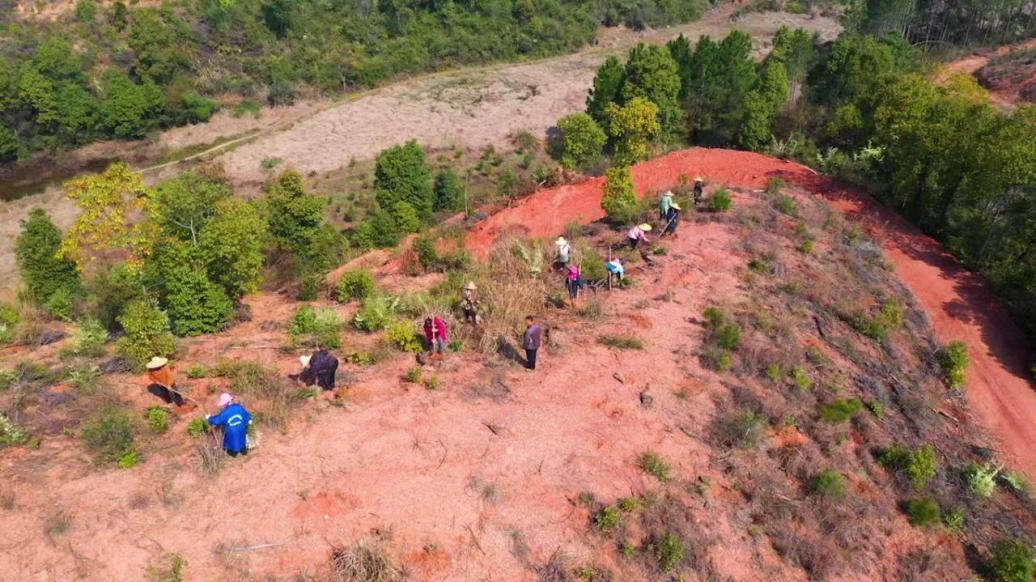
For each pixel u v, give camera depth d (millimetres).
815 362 20859
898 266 29594
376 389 16641
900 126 33125
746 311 22062
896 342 23938
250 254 22234
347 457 14266
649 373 18656
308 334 19953
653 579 13438
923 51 72312
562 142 66625
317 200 37094
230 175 60031
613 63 61250
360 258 32969
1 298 30516
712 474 15984
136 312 17516
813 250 27625
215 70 73312
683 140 57438
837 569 14820
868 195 35531
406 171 46906
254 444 14039
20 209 53312
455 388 16984
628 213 28812
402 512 13328
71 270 29000
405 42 83938
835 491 16156
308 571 11898
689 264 24688
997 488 19156
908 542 16344
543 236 29828
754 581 14102
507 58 88750
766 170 38312
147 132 66812
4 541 11336
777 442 17500
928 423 20594
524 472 14844
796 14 106375
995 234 29578
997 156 28625
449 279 24125
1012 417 22484
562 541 13625
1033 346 25594
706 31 99062
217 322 20562
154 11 72438
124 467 13062
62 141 63562
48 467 12930
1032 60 63844
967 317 26656
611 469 15406
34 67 63031
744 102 49062
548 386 17656
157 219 21703
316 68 77312
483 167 60688
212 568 11602
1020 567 15773
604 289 22766
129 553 11531
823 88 56781
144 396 15750
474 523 13516
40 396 15180
